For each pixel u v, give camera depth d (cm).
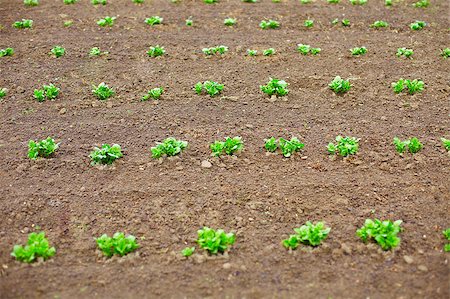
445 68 605
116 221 473
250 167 509
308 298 432
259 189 493
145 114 552
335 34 656
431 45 639
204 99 568
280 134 535
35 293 434
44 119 546
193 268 447
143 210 480
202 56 619
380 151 521
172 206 482
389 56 621
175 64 608
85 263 449
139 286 438
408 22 679
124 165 509
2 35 645
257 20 680
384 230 455
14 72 594
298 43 640
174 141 515
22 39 639
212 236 455
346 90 575
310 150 522
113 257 452
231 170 507
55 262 450
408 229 469
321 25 673
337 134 536
